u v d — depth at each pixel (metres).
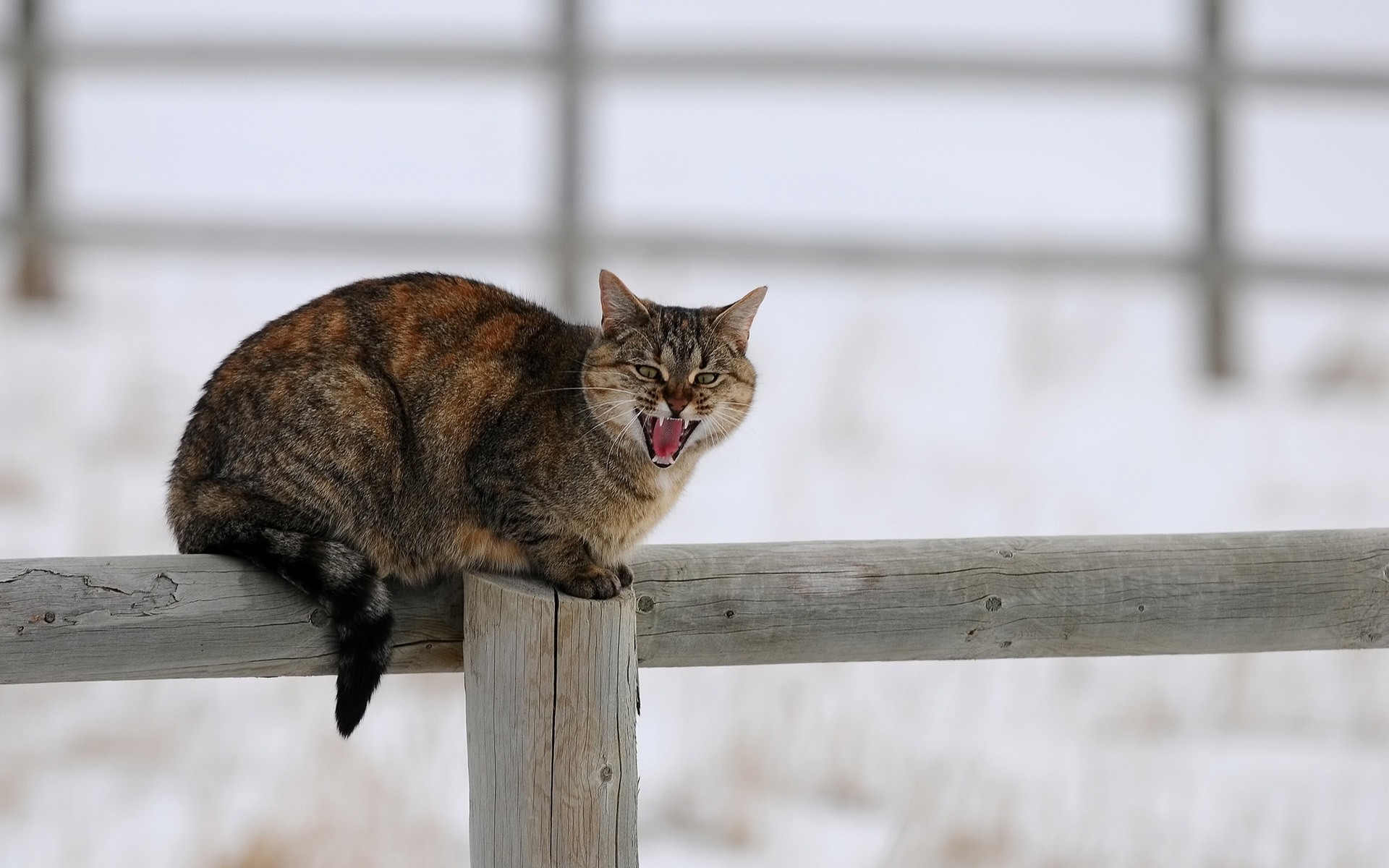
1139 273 25.42
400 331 9.98
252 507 9.40
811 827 12.84
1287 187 33.94
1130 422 23.25
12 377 22.47
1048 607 9.39
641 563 9.29
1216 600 9.52
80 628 8.42
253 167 32.03
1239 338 25.78
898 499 19.62
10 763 13.10
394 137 33.09
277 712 14.29
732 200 31.56
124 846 11.98
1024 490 20.12
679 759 13.55
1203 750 14.41
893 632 9.33
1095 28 33.00
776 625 9.24
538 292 24.48
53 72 26.34
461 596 9.33
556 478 9.92
